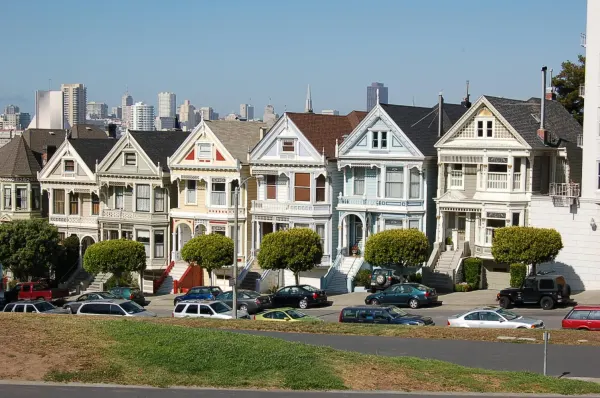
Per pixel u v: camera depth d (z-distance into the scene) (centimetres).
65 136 11662
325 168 8806
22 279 10012
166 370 4016
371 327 5547
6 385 3791
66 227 10438
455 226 8419
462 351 4875
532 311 6812
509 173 7938
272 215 9088
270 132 9125
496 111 7962
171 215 9794
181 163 9650
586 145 7712
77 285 9856
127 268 9225
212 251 8725
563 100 10325
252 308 7375
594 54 7700
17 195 10700
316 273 8812
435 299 7356
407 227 8500
